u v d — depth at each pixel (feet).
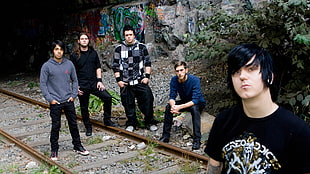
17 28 64.59
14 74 56.44
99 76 21.24
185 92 18.53
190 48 23.85
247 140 5.69
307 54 18.63
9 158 17.79
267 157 5.48
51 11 58.75
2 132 21.22
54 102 16.67
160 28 42.32
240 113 5.96
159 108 26.43
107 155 17.81
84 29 51.88
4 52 66.59
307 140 5.32
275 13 20.02
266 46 19.16
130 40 20.70
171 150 17.15
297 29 18.28
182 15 40.55
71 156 17.83
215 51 20.68
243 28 21.70
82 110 21.12
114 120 24.49
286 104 19.94
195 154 15.93
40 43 60.18
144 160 16.57
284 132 5.46
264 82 5.52
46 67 16.39
